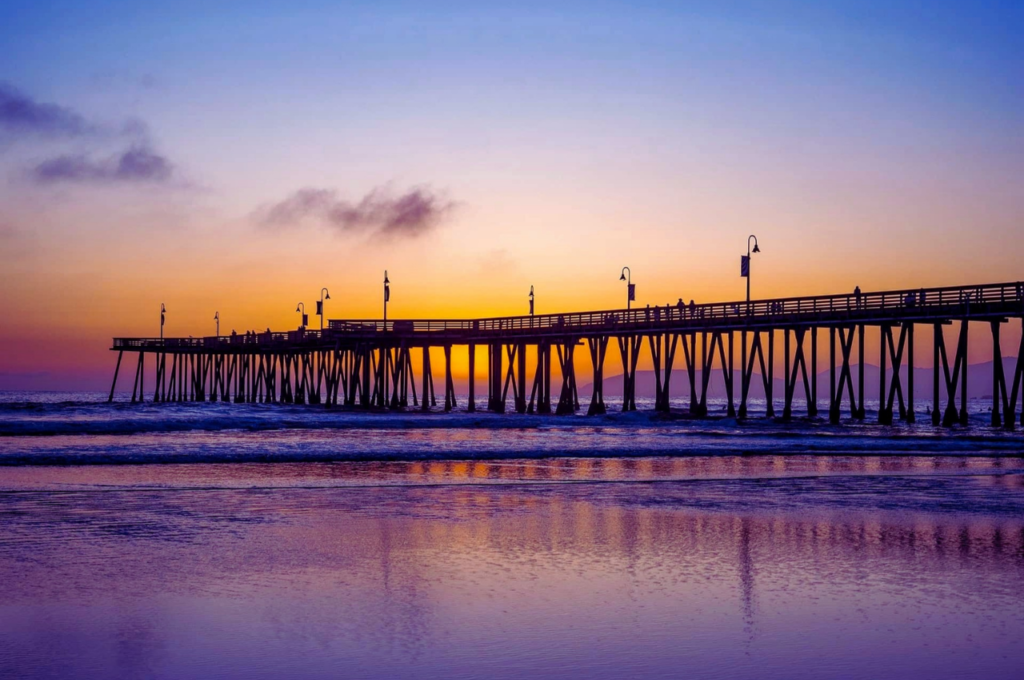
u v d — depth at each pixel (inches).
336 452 1146.7
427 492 821.2
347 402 2866.6
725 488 860.0
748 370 1993.1
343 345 2738.7
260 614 412.5
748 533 615.8
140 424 1603.1
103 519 657.6
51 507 709.3
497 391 2640.3
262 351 3479.3
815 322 1814.7
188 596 443.5
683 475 975.6
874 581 478.6
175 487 834.2
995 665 350.6
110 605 426.3
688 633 386.0
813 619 407.8
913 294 1679.4
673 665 348.2
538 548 561.3
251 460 1086.4
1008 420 1641.2
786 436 1528.1
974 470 1037.2
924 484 895.7
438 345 2714.1
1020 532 627.2
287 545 567.8
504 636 381.1
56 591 450.9
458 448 1222.3
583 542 580.7
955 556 543.2
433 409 2908.5
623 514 697.0
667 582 474.3
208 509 709.3
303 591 453.7
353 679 331.3
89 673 336.2
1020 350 1638.8
